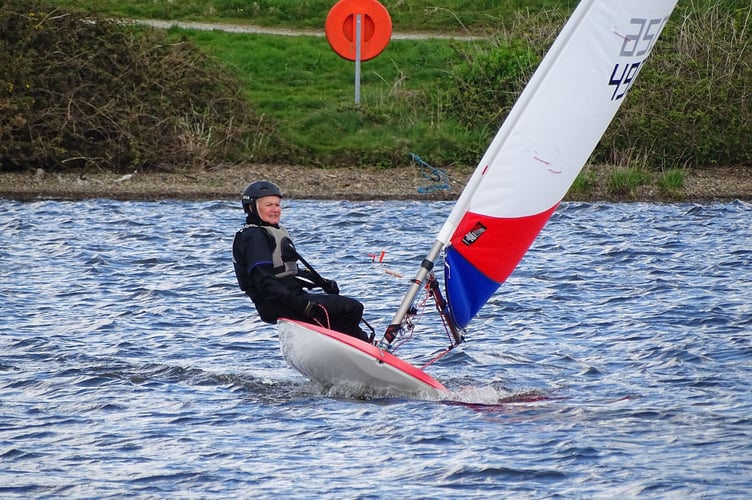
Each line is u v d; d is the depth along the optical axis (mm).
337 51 94188
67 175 80750
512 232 33125
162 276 50938
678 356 37344
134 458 27891
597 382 34812
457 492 25531
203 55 91312
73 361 36812
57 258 54812
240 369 36375
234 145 86625
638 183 79750
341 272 52281
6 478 26469
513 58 94438
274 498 25266
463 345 39625
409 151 86375
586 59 32688
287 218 68375
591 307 45031
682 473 26547
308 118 92062
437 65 105750
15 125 80625
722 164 87438
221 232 63094
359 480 26328
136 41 87688
